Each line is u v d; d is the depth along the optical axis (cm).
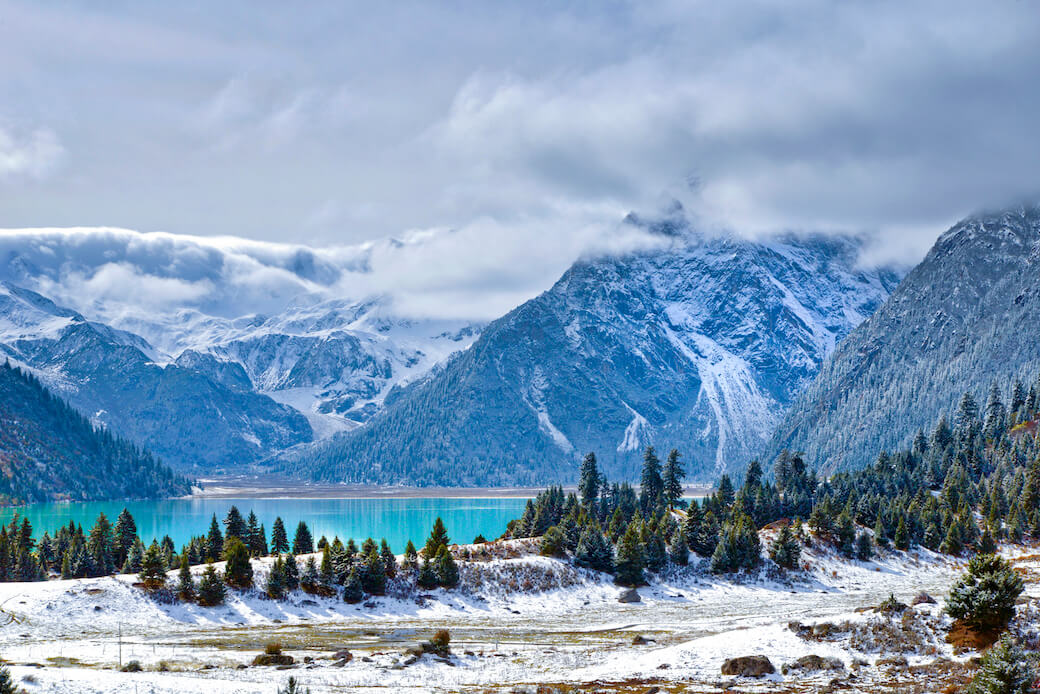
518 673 7725
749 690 6800
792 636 7869
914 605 8212
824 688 6775
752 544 15375
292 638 9700
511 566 13800
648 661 7756
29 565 14588
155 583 11550
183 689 6341
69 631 9781
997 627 7438
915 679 6888
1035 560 15125
